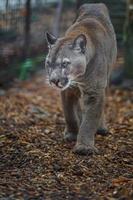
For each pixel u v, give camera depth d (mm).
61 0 18672
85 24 8180
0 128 8859
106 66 8055
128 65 14000
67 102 8164
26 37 15406
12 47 15086
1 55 14625
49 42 7570
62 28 18578
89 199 6172
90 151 7660
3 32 15000
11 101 11977
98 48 7871
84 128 7816
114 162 7457
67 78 7312
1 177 6734
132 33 13844
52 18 18219
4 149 7672
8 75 14617
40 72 15961
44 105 11984
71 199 6172
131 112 11148
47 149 7758
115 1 15820
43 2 19438
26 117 10289
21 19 15367
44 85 14414
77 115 8430
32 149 7680
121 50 15656
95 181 6762
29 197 6172
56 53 7332
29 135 8391
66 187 6535
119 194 6223
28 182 6617
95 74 7770
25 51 15391
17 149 7664
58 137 8492
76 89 7980
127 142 8398
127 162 7480
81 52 7430
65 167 7113
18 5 15227
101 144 8258
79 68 7398
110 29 8633
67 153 7668
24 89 13891
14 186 6457
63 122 9859
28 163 7207
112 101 12398
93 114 7840
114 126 9594
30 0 15422
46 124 9562
